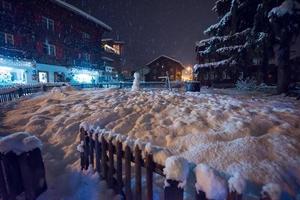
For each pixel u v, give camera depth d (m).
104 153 3.54
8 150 2.92
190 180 3.11
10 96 12.19
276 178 2.95
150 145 2.61
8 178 3.01
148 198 2.63
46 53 29.83
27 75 26.12
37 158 3.25
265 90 16.98
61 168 4.22
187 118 6.17
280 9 12.54
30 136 3.19
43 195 3.37
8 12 24.09
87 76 39.38
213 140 4.51
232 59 18.91
